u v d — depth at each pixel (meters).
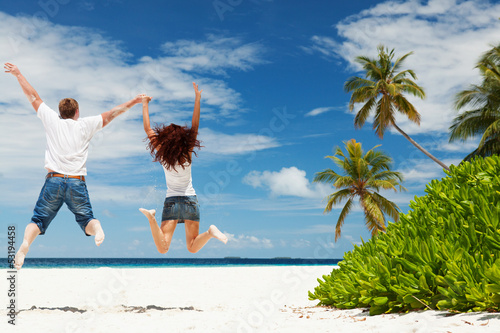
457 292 3.85
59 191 5.19
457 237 4.46
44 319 5.29
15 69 5.42
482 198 4.43
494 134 23.27
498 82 23.09
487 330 3.04
